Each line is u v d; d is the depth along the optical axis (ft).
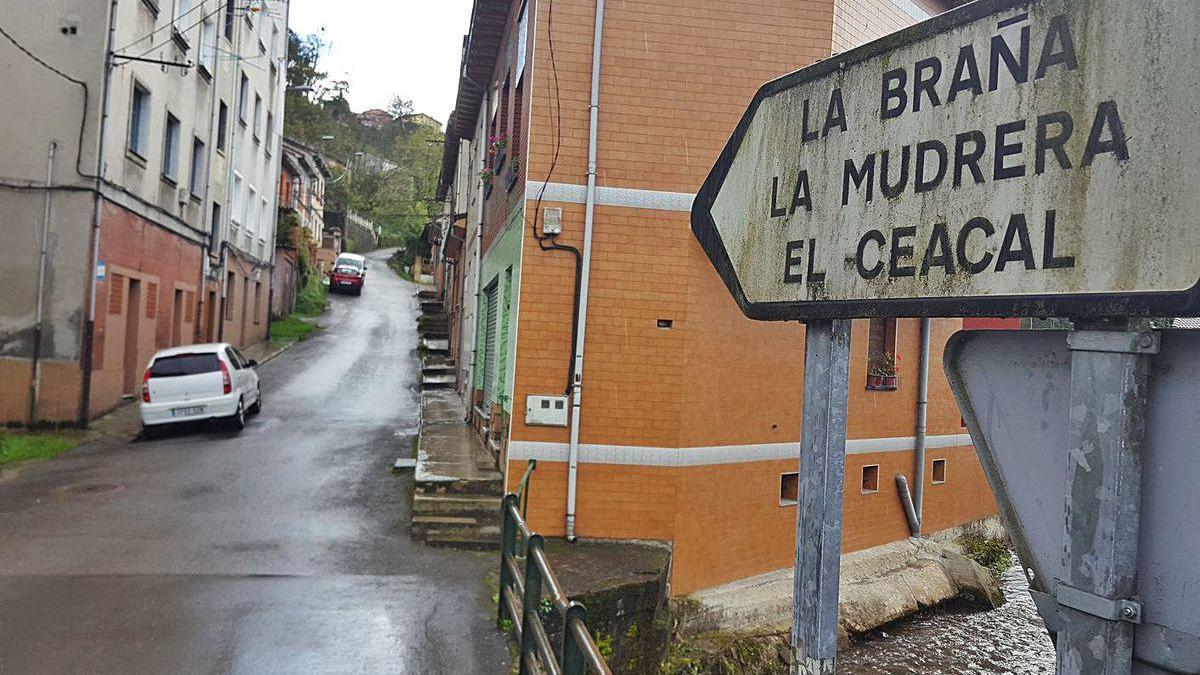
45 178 51.65
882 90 7.38
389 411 63.26
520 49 35.91
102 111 52.19
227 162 81.92
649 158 30.09
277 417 58.29
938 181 6.81
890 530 40.24
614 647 24.93
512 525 21.04
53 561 25.86
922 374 41.70
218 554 27.02
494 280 41.55
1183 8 5.24
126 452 45.65
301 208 145.59
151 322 62.90
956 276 6.59
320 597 23.26
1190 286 5.06
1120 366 5.22
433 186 215.92
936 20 6.95
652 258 30.09
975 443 6.20
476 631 21.35
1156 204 5.31
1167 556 5.02
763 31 30.50
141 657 18.99
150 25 58.85
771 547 32.78
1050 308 5.86
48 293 51.52
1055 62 6.04
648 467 29.89
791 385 33.22
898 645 34.35
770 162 8.58
